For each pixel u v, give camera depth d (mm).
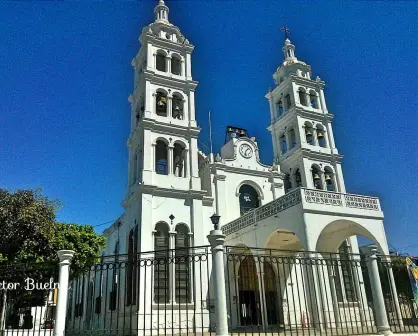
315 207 20609
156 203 25031
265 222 23109
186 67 30781
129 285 23875
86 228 26000
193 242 24891
